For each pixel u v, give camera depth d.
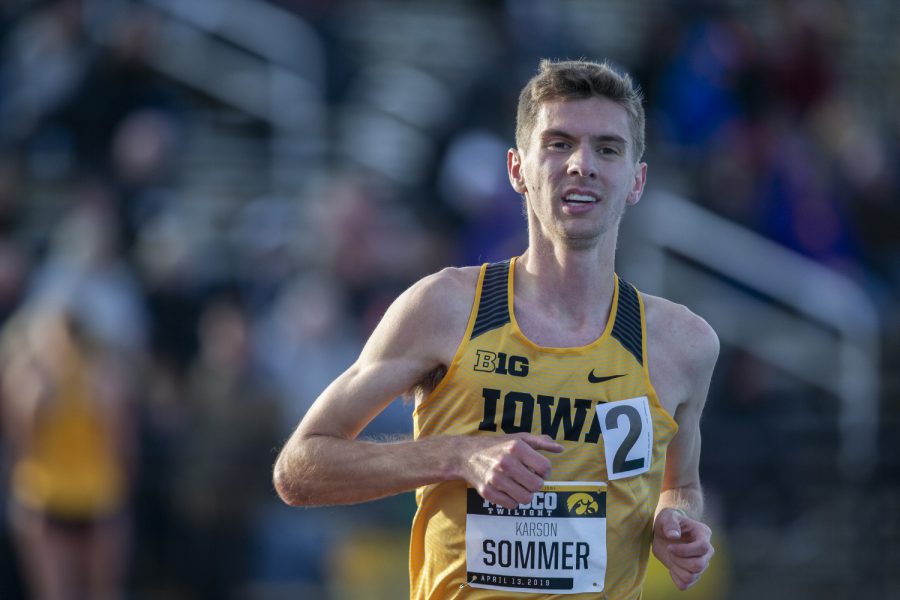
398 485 10.56
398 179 34.88
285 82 37.34
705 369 11.35
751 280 34.41
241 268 30.52
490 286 11.09
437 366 11.02
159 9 37.25
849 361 33.69
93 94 33.47
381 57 41.06
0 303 27.38
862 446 32.69
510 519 10.84
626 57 39.75
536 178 10.92
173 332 28.03
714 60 36.56
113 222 29.83
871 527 32.25
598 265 11.05
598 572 10.84
